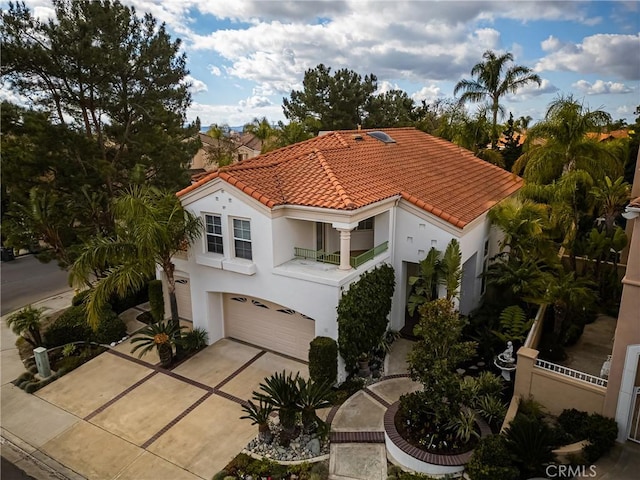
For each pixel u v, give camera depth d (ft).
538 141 92.12
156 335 57.67
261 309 60.80
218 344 63.57
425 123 172.04
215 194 56.29
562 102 77.05
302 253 57.67
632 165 104.37
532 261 61.57
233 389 53.26
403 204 60.39
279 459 41.78
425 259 57.67
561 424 41.29
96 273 74.49
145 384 54.70
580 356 54.60
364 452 42.19
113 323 65.21
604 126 77.92
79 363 59.57
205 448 43.88
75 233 78.13
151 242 51.49
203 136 197.77
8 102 74.95
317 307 52.34
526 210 65.46
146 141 87.35
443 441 39.88
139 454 43.27
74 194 78.18
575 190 70.59
